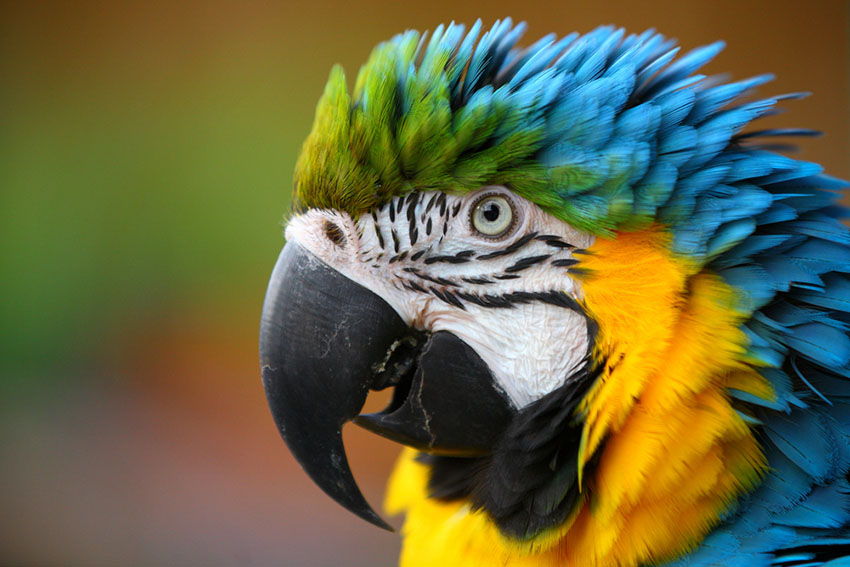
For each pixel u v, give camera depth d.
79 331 9.72
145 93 9.98
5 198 9.88
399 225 2.22
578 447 2.12
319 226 2.26
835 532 1.97
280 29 9.77
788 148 2.41
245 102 9.88
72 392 9.19
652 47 2.28
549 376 2.19
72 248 9.90
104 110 9.99
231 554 6.85
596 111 2.06
